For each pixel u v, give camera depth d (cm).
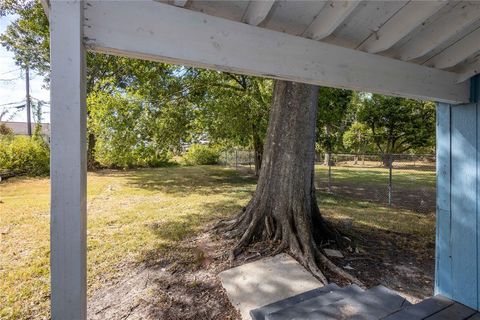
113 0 94
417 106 1477
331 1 115
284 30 123
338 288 217
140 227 454
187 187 884
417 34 140
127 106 620
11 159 1021
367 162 1295
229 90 848
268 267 301
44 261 326
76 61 88
